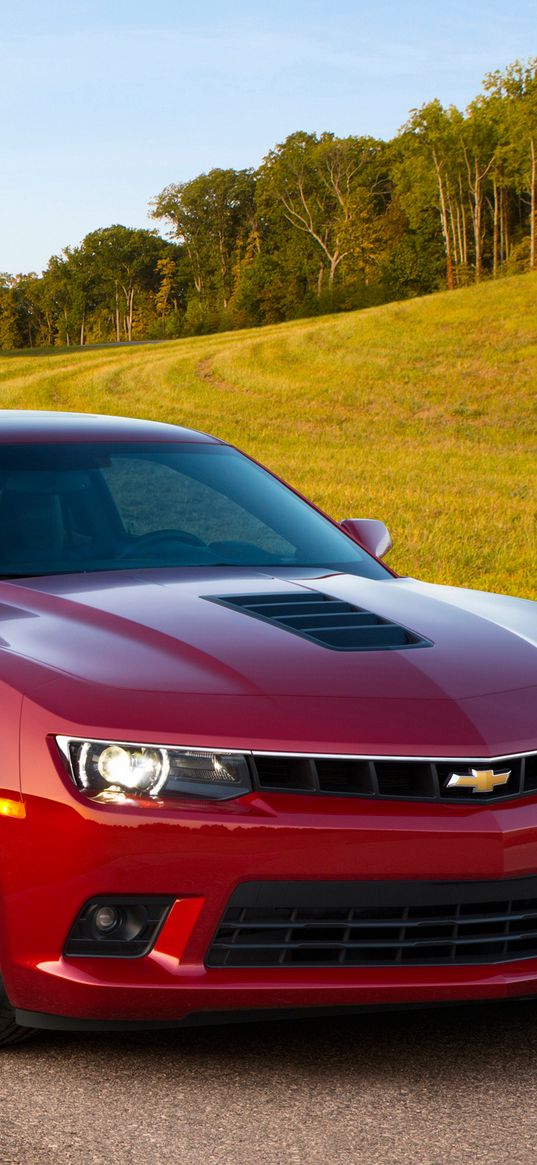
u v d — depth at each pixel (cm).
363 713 249
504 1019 271
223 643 271
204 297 15700
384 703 253
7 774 242
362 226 12500
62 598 302
